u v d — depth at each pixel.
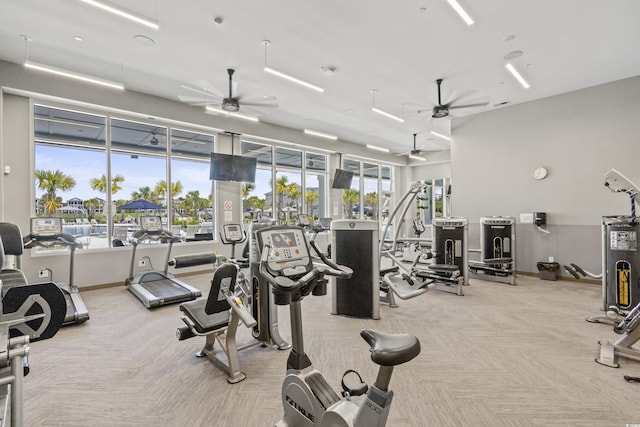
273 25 4.01
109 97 5.82
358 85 5.93
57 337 3.50
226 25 4.00
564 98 6.25
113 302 4.88
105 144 6.09
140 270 6.34
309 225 8.82
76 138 5.84
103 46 4.48
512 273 6.02
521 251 6.81
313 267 1.99
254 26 4.03
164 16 3.81
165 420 2.11
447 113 5.96
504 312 4.32
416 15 3.81
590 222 5.97
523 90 6.11
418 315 4.22
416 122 8.34
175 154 7.09
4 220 4.97
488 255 6.35
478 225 7.38
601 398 2.32
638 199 3.53
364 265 4.09
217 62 4.98
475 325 3.83
